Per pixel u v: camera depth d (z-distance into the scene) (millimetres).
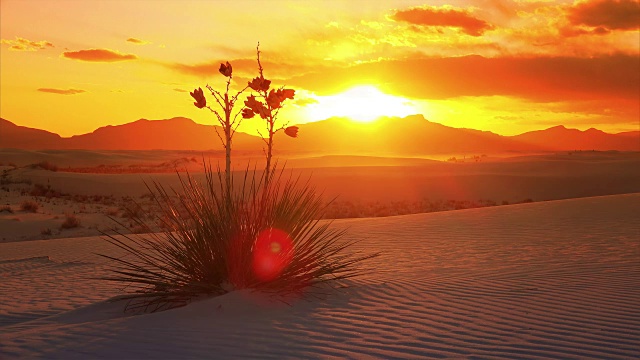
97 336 6871
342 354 6055
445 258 13289
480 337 6613
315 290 9156
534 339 6512
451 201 52531
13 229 30438
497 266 11828
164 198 9555
